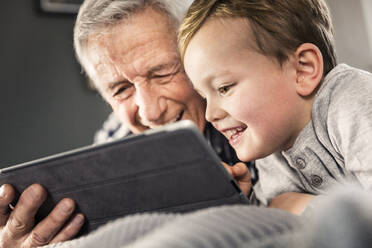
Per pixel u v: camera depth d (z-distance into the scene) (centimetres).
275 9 76
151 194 54
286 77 75
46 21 286
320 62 76
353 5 246
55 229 66
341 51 243
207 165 47
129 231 34
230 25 75
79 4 292
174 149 46
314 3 83
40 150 279
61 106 285
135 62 95
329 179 76
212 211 30
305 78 76
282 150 82
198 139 44
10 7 281
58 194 62
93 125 290
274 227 27
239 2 77
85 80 288
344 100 70
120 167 51
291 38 76
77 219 64
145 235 32
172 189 52
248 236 26
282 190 86
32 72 282
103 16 95
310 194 75
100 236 35
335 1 245
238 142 79
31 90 281
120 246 33
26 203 63
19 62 280
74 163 54
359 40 244
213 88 77
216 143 115
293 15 77
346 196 26
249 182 84
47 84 284
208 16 78
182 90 99
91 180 56
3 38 278
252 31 74
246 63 73
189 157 47
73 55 290
